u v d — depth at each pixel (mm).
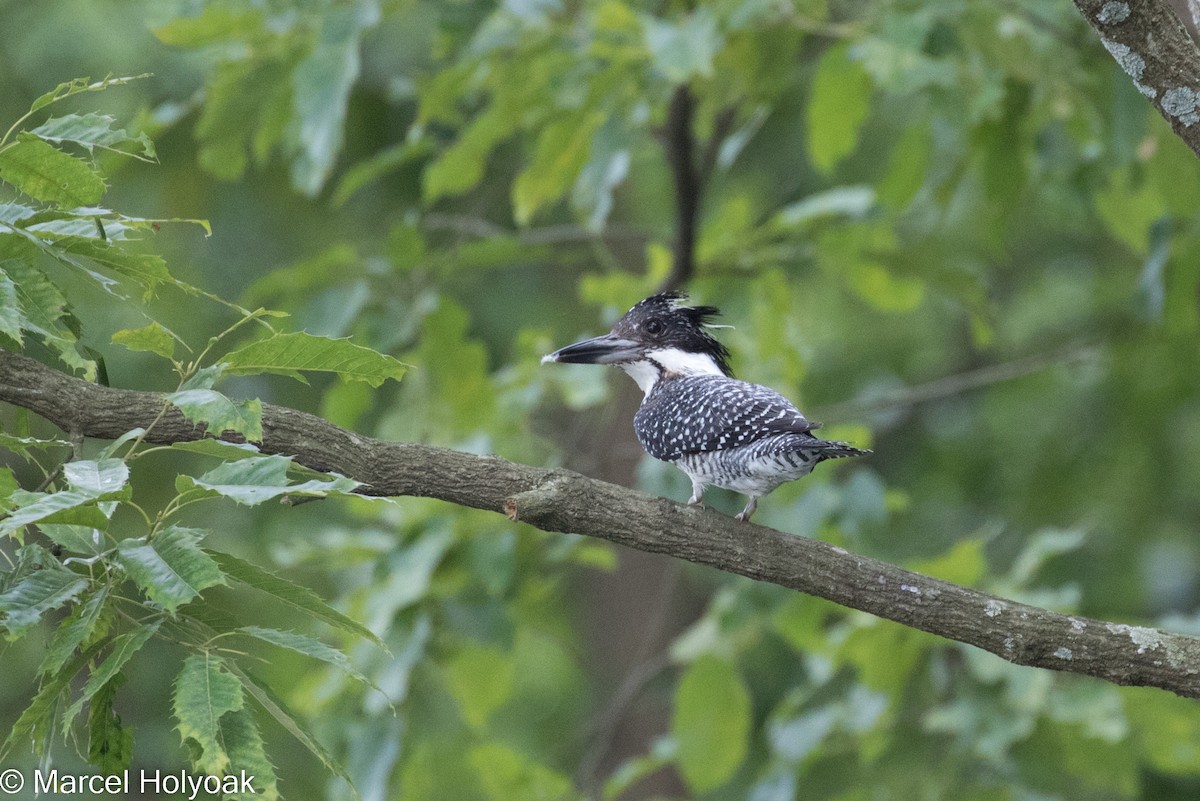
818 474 11414
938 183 11977
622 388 14359
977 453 18609
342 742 10875
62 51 13617
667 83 10812
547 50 11016
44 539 5895
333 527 15742
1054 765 11141
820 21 10414
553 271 18172
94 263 5195
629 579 18266
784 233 12750
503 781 11992
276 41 10641
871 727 11055
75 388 5949
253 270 16172
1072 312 18109
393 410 11945
